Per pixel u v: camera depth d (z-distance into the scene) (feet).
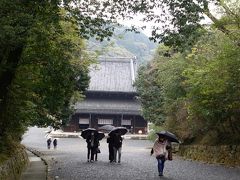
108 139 85.25
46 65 51.52
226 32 67.92
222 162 84.38
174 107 115.14
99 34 45.75
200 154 97.45
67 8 43.80
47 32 43.88
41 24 39.83
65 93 60.95
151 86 155.22
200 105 81.41
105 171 66.95
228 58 67.31
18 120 56.65
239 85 68.74
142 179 56.90
